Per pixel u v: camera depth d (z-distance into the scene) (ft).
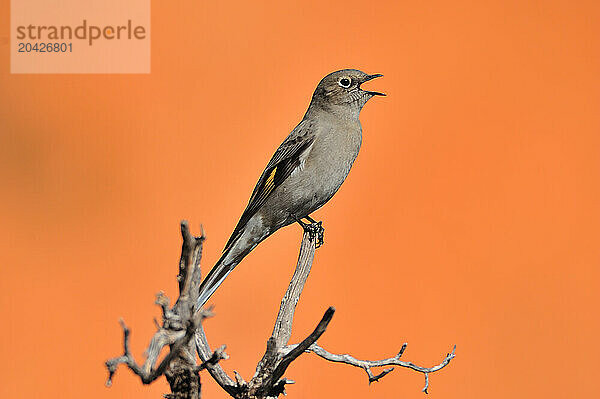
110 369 16.01
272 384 21.65
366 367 25.03
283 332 25.08
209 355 22.99
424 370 25.17
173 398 18.63
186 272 18.49
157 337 17.89
